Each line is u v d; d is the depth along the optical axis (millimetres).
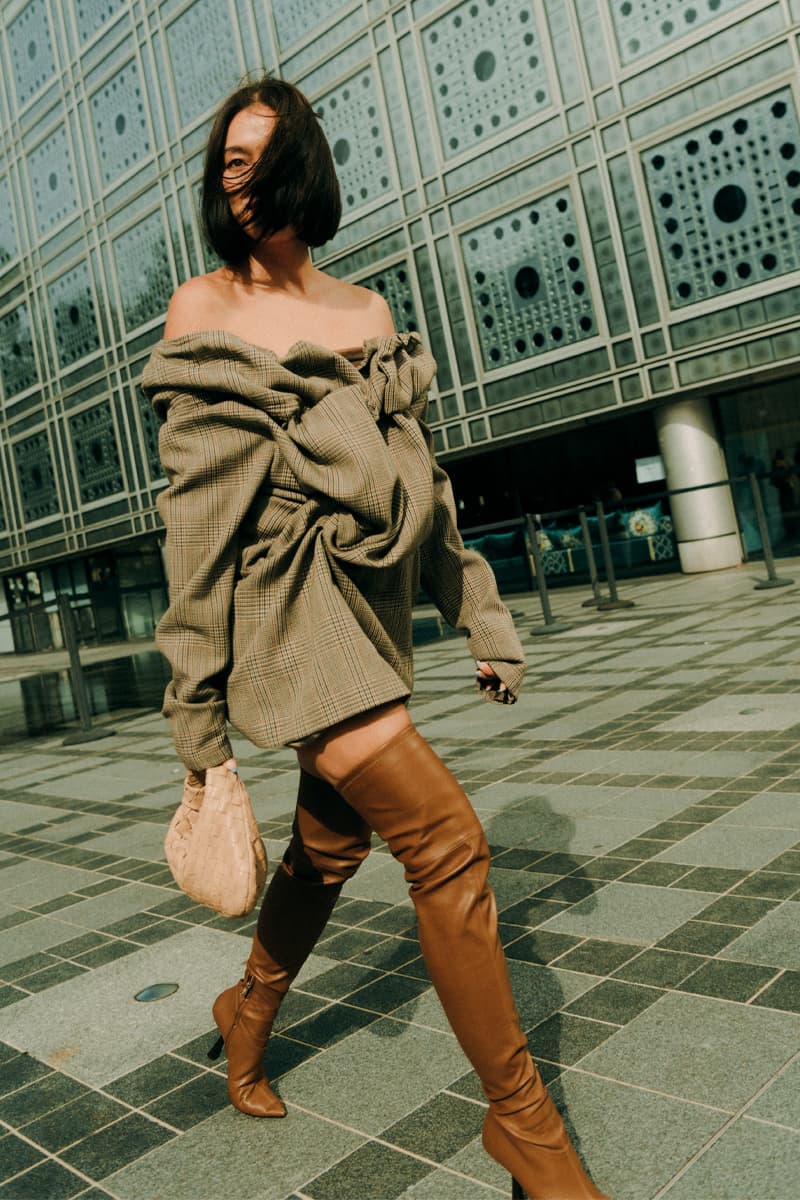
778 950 2387
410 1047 2217
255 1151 1901
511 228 15258
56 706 11609
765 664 6219
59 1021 2656
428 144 15938
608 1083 1937
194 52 19000
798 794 3564
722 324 13375
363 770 1556
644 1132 1760
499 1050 1501
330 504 1624
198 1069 2279
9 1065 2439
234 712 1658
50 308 24031
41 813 5570
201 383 1622
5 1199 1854
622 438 15531
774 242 12820
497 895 3045
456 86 15445
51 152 23000
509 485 17062
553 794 4109
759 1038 2012
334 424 1590
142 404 21938
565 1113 1859
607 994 2305
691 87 13164
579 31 14031
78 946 3234
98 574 24891
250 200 1714
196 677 1646
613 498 15742
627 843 3340
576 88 14188
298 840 1883
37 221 23891
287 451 1590
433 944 1522
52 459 24844
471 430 16328
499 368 15789
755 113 12742
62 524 24906
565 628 10008
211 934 3170
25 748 8453
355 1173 1782
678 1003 2209
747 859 3014
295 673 1607
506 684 1869
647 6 13406
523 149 14891
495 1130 1519
